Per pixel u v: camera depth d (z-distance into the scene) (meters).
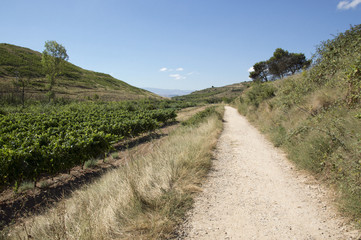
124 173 4.67
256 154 7.52
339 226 3.03
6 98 30.67
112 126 11.50
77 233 2.74
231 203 3.97
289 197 4.11
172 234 3.02
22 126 11.32
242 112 24.27
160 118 18.61
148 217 3.28
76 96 55.62
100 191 4.27
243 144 9.20
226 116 22.92
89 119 14.78
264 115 15.16
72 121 14.16
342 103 6.08
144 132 14.20
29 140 7.62
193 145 7.11
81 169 7.91
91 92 67.44
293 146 6.95
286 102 10.60
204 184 4.90
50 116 15.48
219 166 6.27
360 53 6.21
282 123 9.97
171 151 6.62
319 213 3.44
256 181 5.04
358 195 3.23
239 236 2.98
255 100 21.23
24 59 76.69
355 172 3.43
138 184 4.05
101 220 3.04
